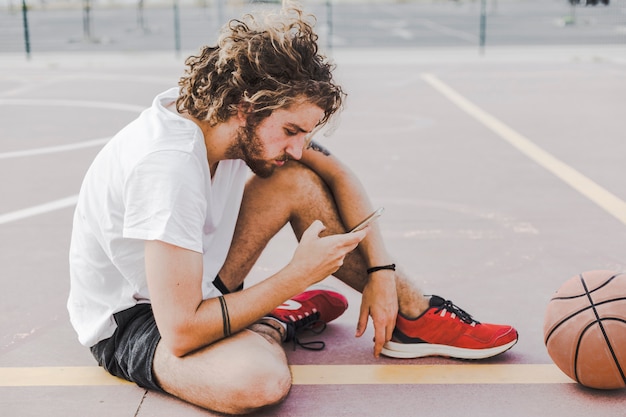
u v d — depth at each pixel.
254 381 2.44
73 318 2.77
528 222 4.88
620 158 6.72
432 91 11.23
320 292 3.19
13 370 2.95
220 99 2.35
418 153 7.05
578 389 2.77
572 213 5.07
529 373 2.90
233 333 2.51
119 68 14.83
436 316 2.97
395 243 4.48
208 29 24.58
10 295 3.72
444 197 5.53
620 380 2.65
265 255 4.32
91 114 9.41
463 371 2.92
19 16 32.72
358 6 38.72
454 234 4.65
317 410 2.64
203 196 2.40
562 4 38.47
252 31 2.33
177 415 2.59
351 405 2.67
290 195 2.94
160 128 2.43
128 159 2.41
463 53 16.94
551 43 19.22
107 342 2.72
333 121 2.59
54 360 3.03
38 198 5.57
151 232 2.32
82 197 2.63
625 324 2.61
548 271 3.98
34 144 7.61
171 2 42.78
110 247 2.52
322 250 2.52
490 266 4.07
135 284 2.56
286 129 2.38
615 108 9.46
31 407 2.67
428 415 2.61
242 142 2.44
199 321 2.40
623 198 5.43
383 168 6.47
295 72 2.31
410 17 30.44
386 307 2.89
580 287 2.73
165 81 12.73
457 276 3.93
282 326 2.98
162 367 2.56
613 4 31.92
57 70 14.66
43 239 4.61
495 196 5.53
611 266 4.05
